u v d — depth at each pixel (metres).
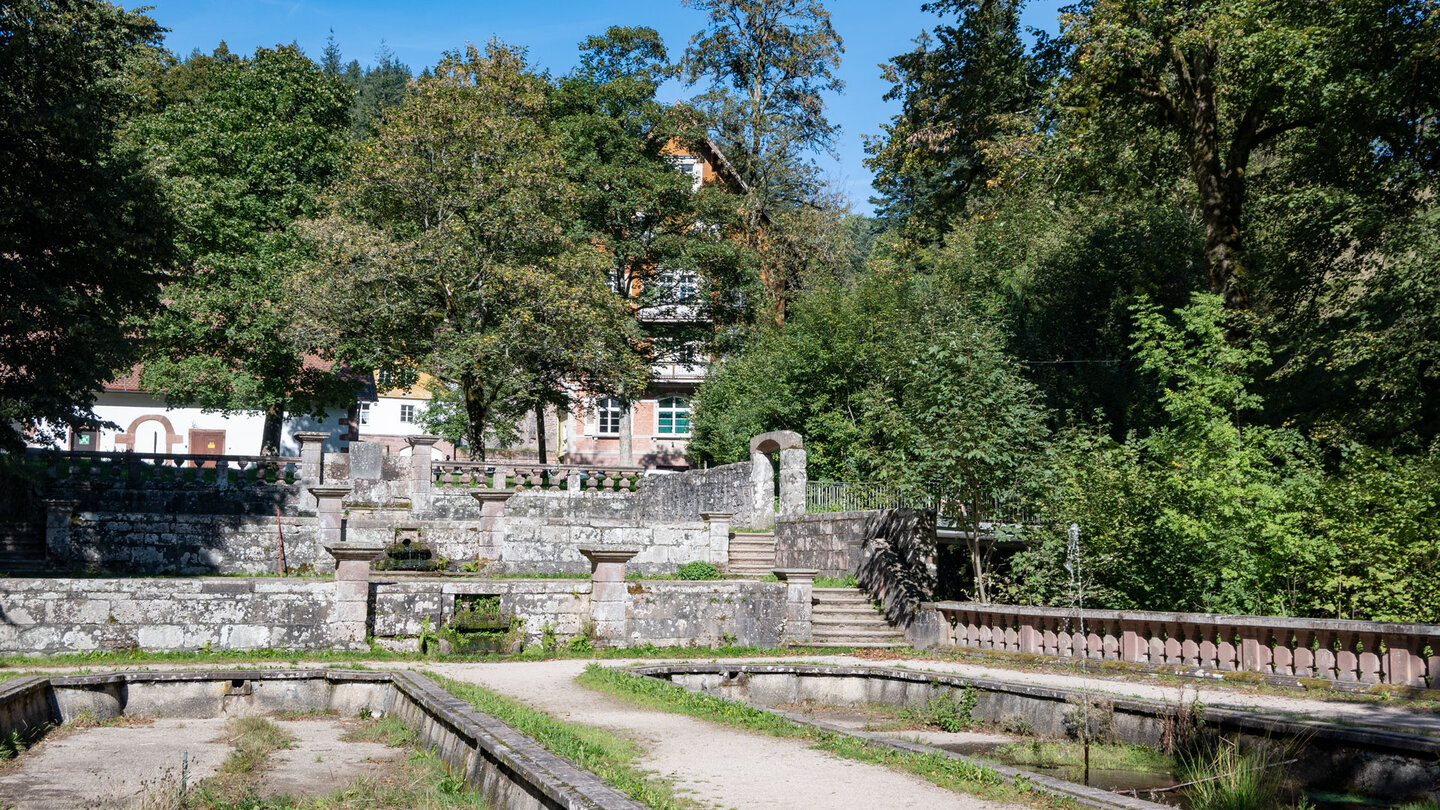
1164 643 16.36
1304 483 17.83
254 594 18.53
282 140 38.22
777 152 46.25
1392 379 22.94
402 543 27.42
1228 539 17.28
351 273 32.44
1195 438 18.84
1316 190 25.55
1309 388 26.69
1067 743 12.57
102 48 22.81
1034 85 28.53
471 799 9.23
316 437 32.47
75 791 9.72
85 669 15.67
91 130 21.25
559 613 20.56
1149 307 20.84
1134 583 18.53
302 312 32.50
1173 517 17.39
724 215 43.00
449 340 33.19
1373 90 21.91
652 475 35.88
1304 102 23.73
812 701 17.30
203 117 37.69
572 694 14.40
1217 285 25.52
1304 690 13.84
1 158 20.59
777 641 22.09
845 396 35.94
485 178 33.72
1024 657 18.89
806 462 31.66
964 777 8.61
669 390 53.62
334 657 18.31
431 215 34.59
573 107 43.19
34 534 27.16
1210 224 25.73
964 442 20.64
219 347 38.53
